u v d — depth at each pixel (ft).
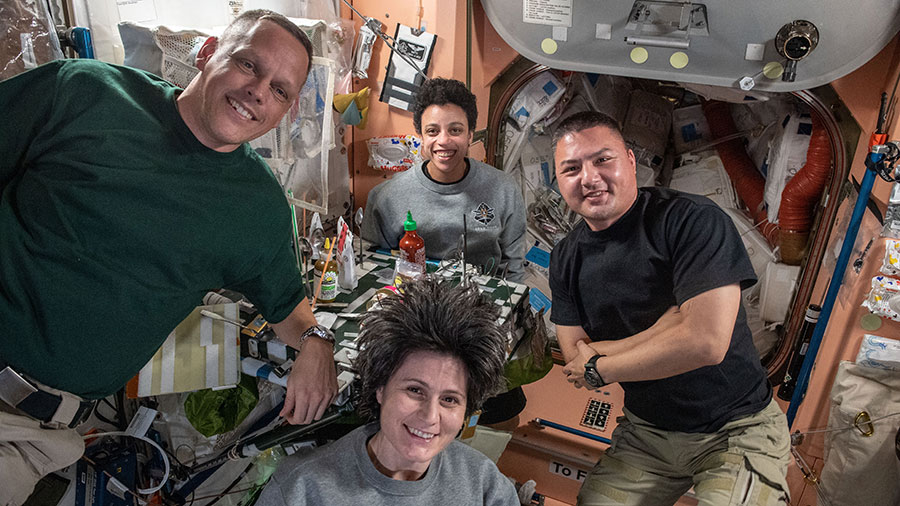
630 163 6.45
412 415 4.38
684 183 11.24
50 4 6.32
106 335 5.06
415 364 4.37
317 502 4.46
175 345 6.22
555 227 11.01
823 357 8.71
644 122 11.58
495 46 9.36
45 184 4.79
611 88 11.53
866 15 7.08
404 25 9.37
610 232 6.59
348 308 7.13
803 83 7.77
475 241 8.83
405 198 8.83
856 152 8.13
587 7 8.10
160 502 7.38
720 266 5.97
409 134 9.96
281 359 6.25
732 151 11.05
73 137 4.83
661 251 6.39
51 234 4.75
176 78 6.90
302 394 5.58
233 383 6.18
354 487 4.51
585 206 6.40
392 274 8.02
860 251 8.15
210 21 8.03
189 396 6.40
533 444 9.36
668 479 7.13
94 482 6.58
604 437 9.27
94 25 6.87
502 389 6.26
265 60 4.83
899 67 7.38
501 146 10.27
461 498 4.76
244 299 7.03
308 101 7.36
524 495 8.89
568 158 6.34
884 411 8.00
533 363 7.45
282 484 4.48
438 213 8.77
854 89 7.79
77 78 4.93
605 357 6.56
